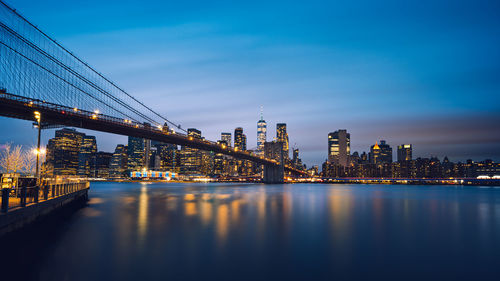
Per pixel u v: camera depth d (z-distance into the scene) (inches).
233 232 969.5
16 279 547.5
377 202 2274.9
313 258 693.9
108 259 667.4
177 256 697.0
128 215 1343.5
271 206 1840.6
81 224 1093.1
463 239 901.2
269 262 663.1
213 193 3545.8
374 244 828.0
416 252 750.5
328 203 2123.5
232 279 564.7
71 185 1573.6
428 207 1884.8
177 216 1322.6
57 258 668.7
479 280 570.3
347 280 567.2
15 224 794.2
